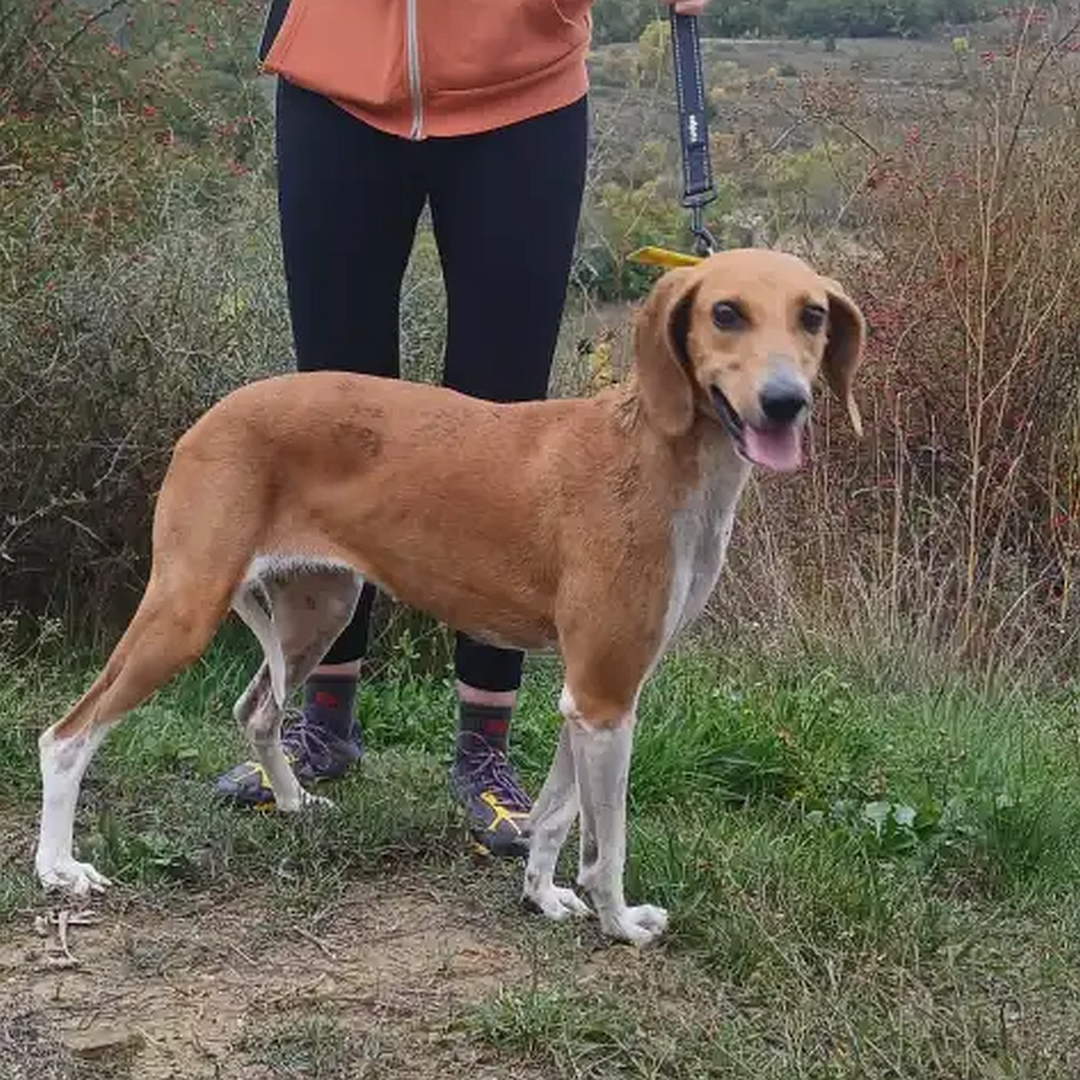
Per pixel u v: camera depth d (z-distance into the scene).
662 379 1.82
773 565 3.50
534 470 1.92
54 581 3.06
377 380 2.03
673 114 3.80
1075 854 2.30
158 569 2.01
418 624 3.08
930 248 3.75
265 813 2.25
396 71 2.13
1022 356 3.67
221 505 1.99
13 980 1.82
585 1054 1.70
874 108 3.82
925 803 2.34
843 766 2.53
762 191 3.85
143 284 3.07
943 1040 1.73
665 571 1.85
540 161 2.16
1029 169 3.72
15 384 2.97
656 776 2.46
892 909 2.01
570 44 2.18
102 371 3.02
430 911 2.03
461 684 2.28
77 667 2.92
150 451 3.00
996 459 3.67
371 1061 1.67
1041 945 2.02
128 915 1.97
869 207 3.79
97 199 3.28
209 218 3.44
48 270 3.10
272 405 2.00
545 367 2.25
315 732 2.38
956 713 3.00
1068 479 3.67
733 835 2.25
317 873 2.08
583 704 1.89
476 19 2.12
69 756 2.02
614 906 1.95
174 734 2.55
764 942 1.90
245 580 2.01
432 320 3.30
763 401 1.72
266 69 2.19
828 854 2.16
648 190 3.81
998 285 3.70
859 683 3.25
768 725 2.62
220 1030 1.73
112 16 4.50
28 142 3.75
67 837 2.03
